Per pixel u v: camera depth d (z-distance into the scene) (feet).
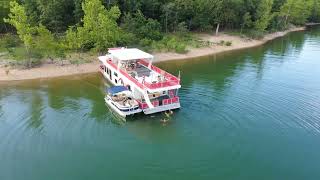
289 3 398.01
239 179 96.84
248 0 328.70
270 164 104.32
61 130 121.70
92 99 151.23
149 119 132.36
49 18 250.57
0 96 152.05
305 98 157.48
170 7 283.79
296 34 378.53
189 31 307.17
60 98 151.64
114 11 222.89
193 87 167.94
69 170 99.60
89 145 112.78
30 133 118.83
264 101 151.43
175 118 132.57
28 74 183.21
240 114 136.87
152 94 140.56
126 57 155.84
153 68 161.48
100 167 101.19
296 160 106.63
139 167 101.55
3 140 113.80
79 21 254.88
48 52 197.57
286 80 186.50
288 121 132.36
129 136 119.14
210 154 108.88
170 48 248.73
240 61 233.55
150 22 268.00
